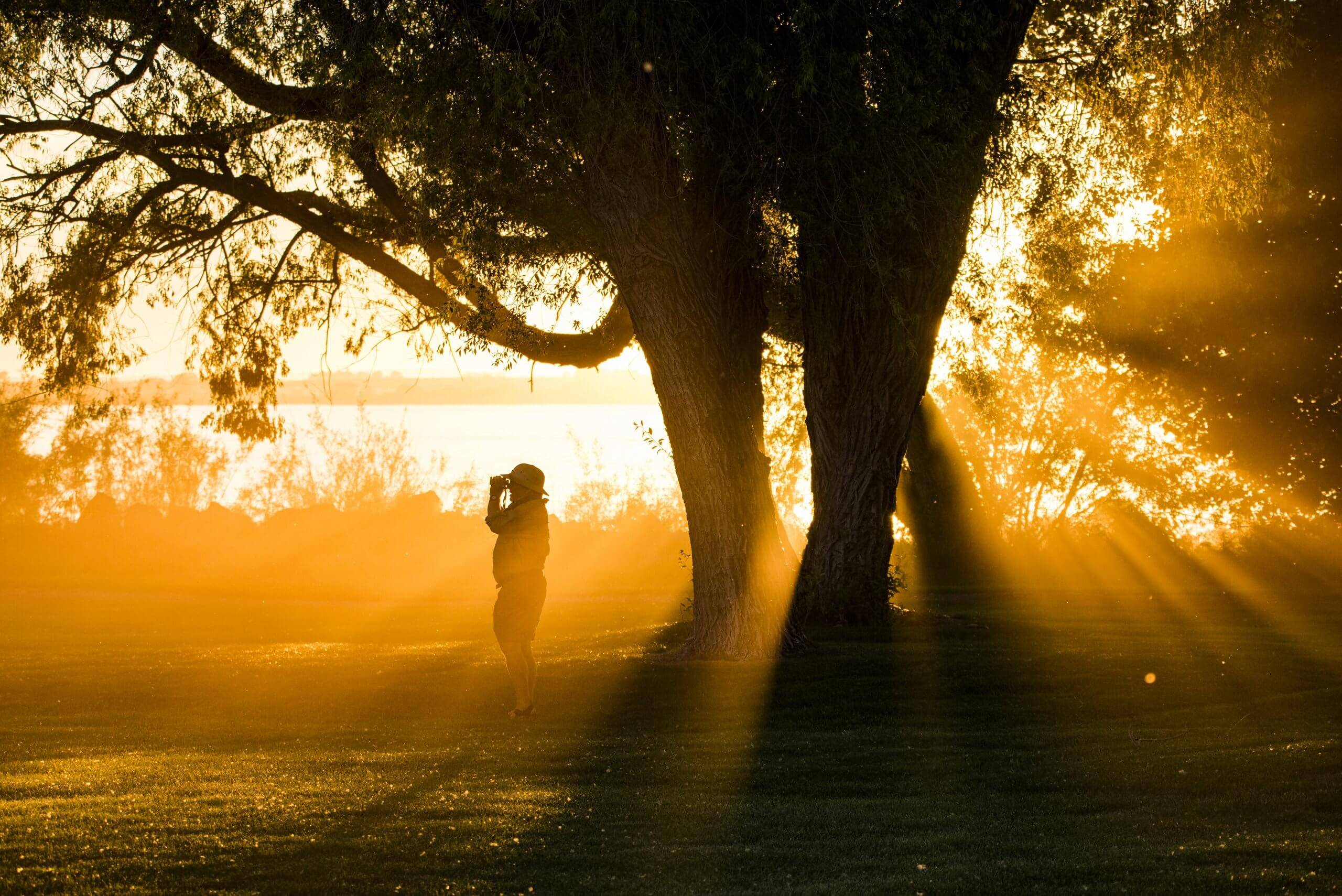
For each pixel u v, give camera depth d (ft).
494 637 55.98
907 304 49.60
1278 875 15.39
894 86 35.06
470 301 45.96
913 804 20.95
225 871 16.05
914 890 15.16
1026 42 52.47
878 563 53.83
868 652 43.34
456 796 21.26
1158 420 95.61
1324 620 59.88
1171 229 84.79
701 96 36.06
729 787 22.77
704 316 38.68
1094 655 42.96
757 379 41.27
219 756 26.94
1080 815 19.89
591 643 49.52
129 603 72.95
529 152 37.01
